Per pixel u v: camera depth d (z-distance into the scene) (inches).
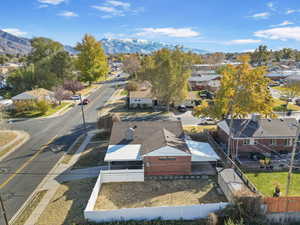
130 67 4040.4
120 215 673.6
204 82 3127.5
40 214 710.5
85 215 665.6
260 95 1209.4
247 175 943.0
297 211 673.0
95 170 983.0
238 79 1195.9
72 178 922.7
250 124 1219.2
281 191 823.1
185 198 796.6
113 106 2162.9
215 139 1358.3
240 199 675.4
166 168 957.8
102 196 809.5
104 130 1427.2
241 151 1161.4
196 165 1043.3
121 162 1045.8
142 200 786.8
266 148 1158.3
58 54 3080.7
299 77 2349.9
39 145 1257.4
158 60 2315.5
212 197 804.0
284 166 1008.9
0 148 1218.0
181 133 1151.0
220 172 892.0
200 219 682.2
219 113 1322.6
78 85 2856.8
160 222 669.3
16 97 1989.4
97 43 3174.2
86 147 1220.5
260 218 660.1
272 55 6983.3
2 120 1581.0
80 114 1891.0
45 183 888.3
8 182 898.1
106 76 4306.1
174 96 1883.6
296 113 1871.3
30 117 1818.4
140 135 1133.1
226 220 652.1
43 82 2674.7
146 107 2101.4
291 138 1141.7
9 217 702.5
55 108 2091.5
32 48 3518.7
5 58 6013.8
